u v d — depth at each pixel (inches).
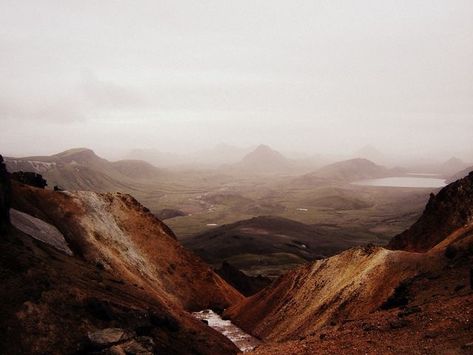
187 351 1800.0
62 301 1496.1
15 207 2605.8
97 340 1336.1
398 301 1755.7
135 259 3157.0
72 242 2711.6
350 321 1626.5
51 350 1286.9
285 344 1644.9
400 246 3533.5
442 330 1108.5
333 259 2758.4
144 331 1636.3
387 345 1138.0
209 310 3417.8
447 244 2117.4
